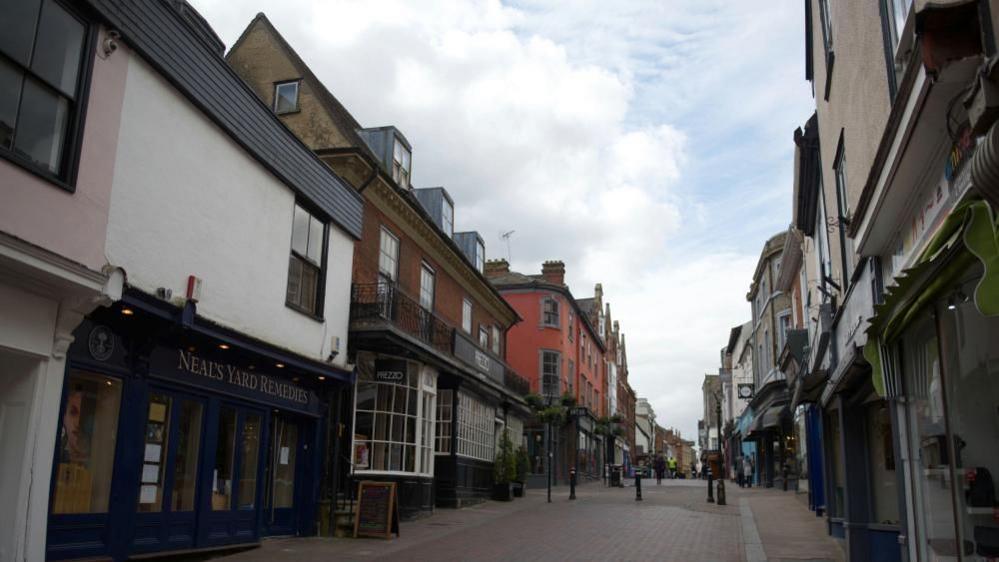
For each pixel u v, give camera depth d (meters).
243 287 11.77
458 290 25.16
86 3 8.48
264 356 12.02
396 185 18.59
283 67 19.19
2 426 7.94
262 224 12.41
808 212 17.11
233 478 11.80
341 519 14.34
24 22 7.80
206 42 10.75
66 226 8.16
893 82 7.07
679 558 11.80
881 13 7.29
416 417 17.64
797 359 18.22
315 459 14.25
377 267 18.47
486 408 24.44
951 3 4.43
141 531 9.68
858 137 9.07
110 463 9.22
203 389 11.00
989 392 5.39
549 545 13.24
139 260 9.39
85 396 8.94
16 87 7.71
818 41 13.08
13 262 7.38
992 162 3.76
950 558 6.44
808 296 19.64
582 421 44.19
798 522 16.66
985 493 5.53
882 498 10.75
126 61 9.25
